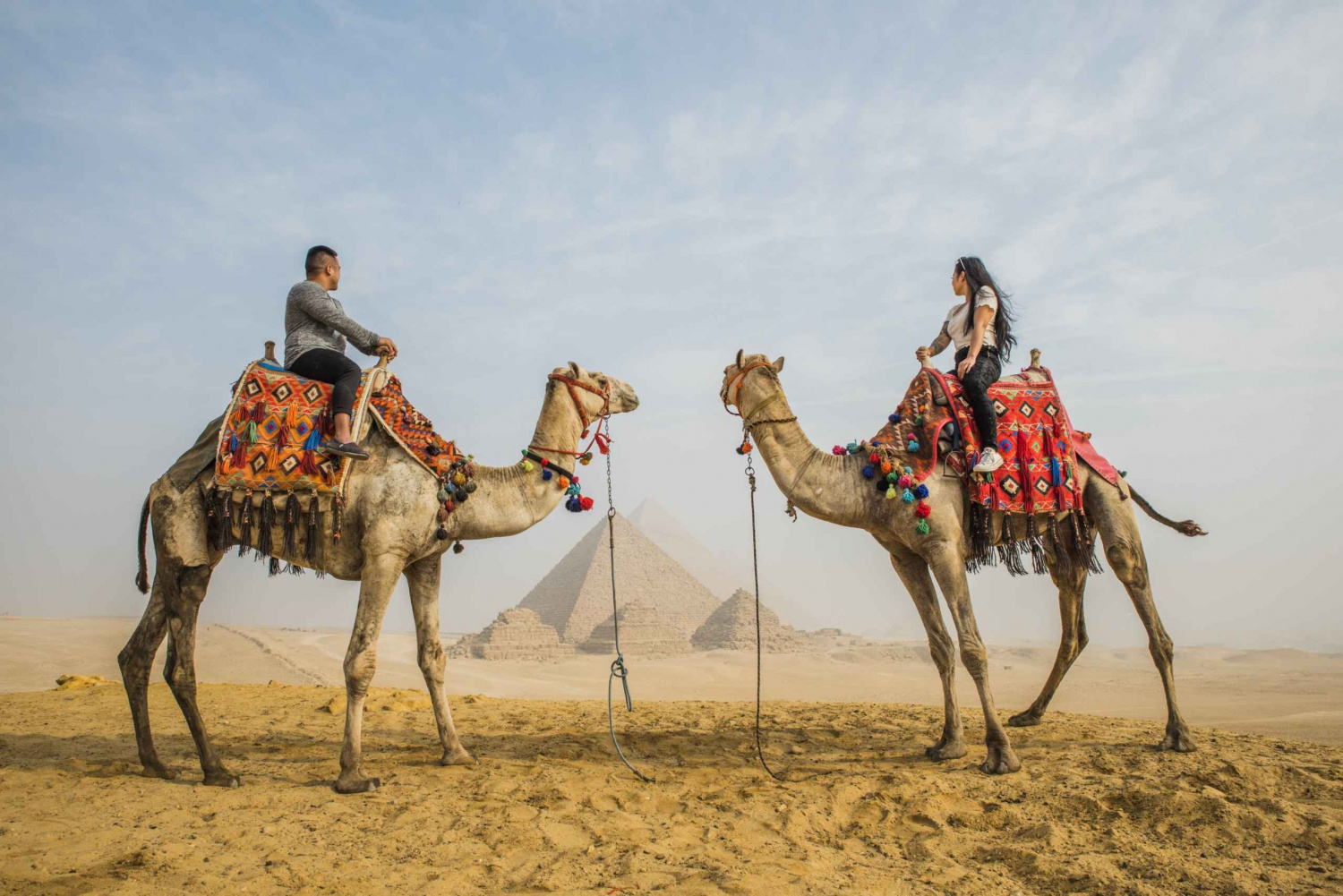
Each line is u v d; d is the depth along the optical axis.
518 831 5.57
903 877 4.92
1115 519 7.86
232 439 6.73
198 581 6.82
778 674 82.94
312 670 64.25
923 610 7.86
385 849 5.28
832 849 5.48
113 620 97.25
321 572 7.21
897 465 7.35
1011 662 93.12
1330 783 6.30
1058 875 4.91
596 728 9.37
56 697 11.17
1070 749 7.61
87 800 6.20
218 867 4.92
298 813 5.96
